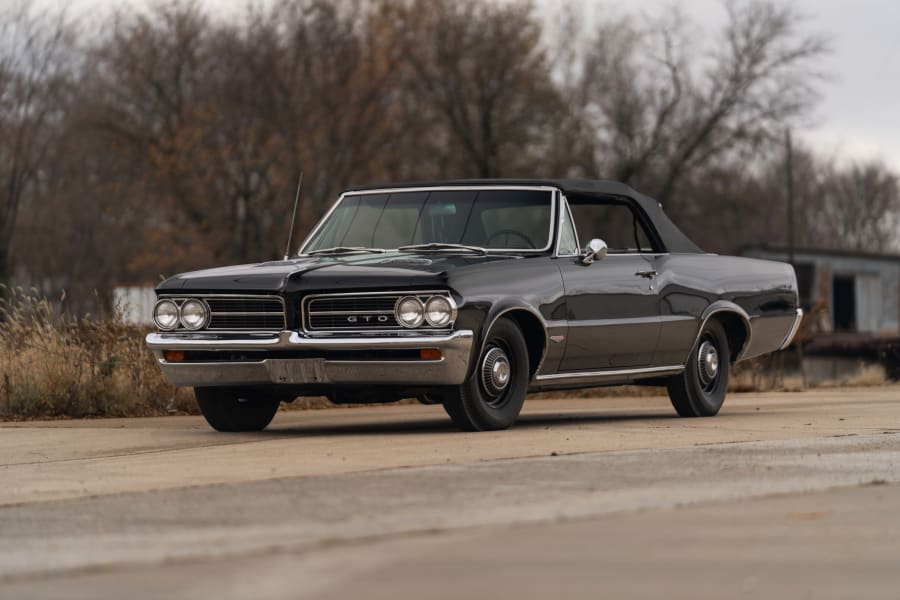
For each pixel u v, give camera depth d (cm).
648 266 2217
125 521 1114
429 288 1812
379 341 1811
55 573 896
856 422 2125
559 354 2023
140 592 825
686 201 12175
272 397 2027
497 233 2080
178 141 10869
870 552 946
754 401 2984
